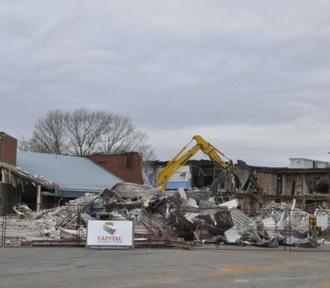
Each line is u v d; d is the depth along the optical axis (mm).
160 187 42875
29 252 20719
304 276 15133
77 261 17625
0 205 42875
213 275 14805
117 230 22656
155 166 73500
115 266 16344
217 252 22766
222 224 29656
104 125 84375
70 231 26266
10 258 18438
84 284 12539
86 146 83438
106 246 22453
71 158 59656
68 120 108875
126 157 59406
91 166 58812
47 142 81938
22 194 47125
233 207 34469
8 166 43344
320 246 28781
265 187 75812
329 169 74062
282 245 28000
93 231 22516
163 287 12328
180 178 71250
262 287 12781
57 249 22125
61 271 14930
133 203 32781
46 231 28922
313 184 75562
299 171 76062
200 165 71125
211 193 43062
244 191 44625
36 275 14031
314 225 33031
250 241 28156
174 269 15898
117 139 85375
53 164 54875
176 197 34031
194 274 14875
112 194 35031
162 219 30969
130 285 12508
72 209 37031
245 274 15281
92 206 33531
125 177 58969
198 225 29453
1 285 12258
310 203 69500
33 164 52625
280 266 17766
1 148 45000
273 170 77250
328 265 18438
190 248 24219
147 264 17062
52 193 46281
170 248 23984
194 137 44125
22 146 81250
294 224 33125
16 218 37656
